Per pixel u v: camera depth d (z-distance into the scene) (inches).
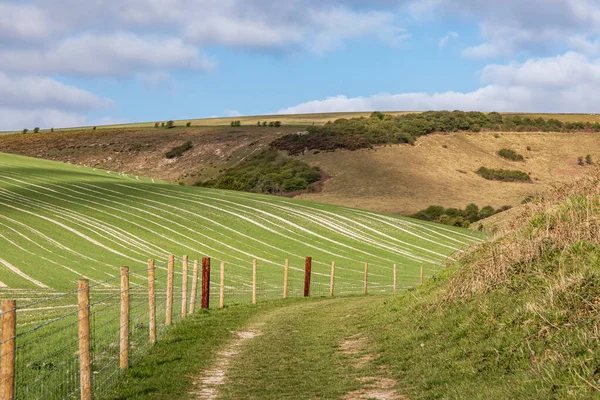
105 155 7022.6
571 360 343.3
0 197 3048.7
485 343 430.6
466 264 655.1
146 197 3353.8
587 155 6003.9
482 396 336.5
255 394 412.5
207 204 3275.1
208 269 964.0
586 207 567.5
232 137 7081.7
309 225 3063.5
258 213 3184.1
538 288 477.4
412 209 4389.8
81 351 370.3
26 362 478.0
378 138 6013.8
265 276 1993.1
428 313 593.9
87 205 3031.5
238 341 625.9
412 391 396.2
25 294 1402.6
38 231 2447.1
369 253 2684.5
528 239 561.0
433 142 6058.1
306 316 833.5
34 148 7519.7
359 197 4702.3
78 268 1930.4
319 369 485.4
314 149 5910.4
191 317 800.3
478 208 4407.0
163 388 425.4
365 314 770.8
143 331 639.1
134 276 1828.2
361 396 397.4
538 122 6998.0
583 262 478.0
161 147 7081.7
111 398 395.5
